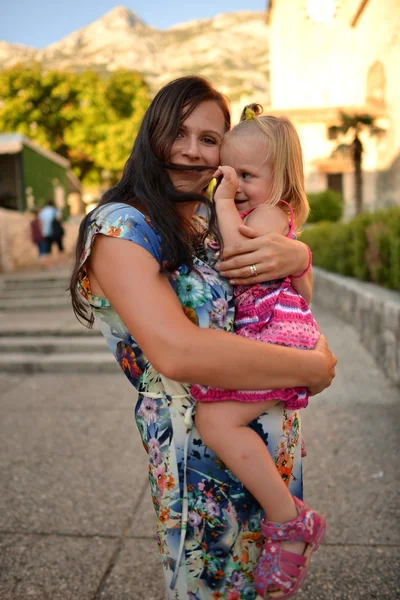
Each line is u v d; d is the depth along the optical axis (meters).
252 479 1.20
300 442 1.42
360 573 2.16
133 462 3.33
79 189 24.66
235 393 1.21
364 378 4.80
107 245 1.19
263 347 1.17
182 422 1.26
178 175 1.38
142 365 1.33
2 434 3.93
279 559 1.18
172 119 1.30
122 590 2.12
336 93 23.95
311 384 1.26
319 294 9.43
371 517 2.56
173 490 1.26
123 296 1.15
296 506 1.22
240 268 1.25
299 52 24.12
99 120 31.58
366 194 20.66
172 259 1.20
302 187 1.45
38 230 13.24
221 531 1.25
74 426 4.03
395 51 15.02
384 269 6.42
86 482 3.07
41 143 30.58
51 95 30.69
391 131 16.59
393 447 3.34
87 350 6.19
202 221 1.38
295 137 1.42
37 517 2.69
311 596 2.03
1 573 2.24
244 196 1.40
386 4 15.36
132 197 1.32
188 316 1.23
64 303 8.73
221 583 1.27
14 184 18.30
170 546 1.27
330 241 9.17
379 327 5.21
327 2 23.45
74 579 2.20
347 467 3.11
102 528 2.58
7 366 5.86
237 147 1.37
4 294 9.48
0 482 3.11
